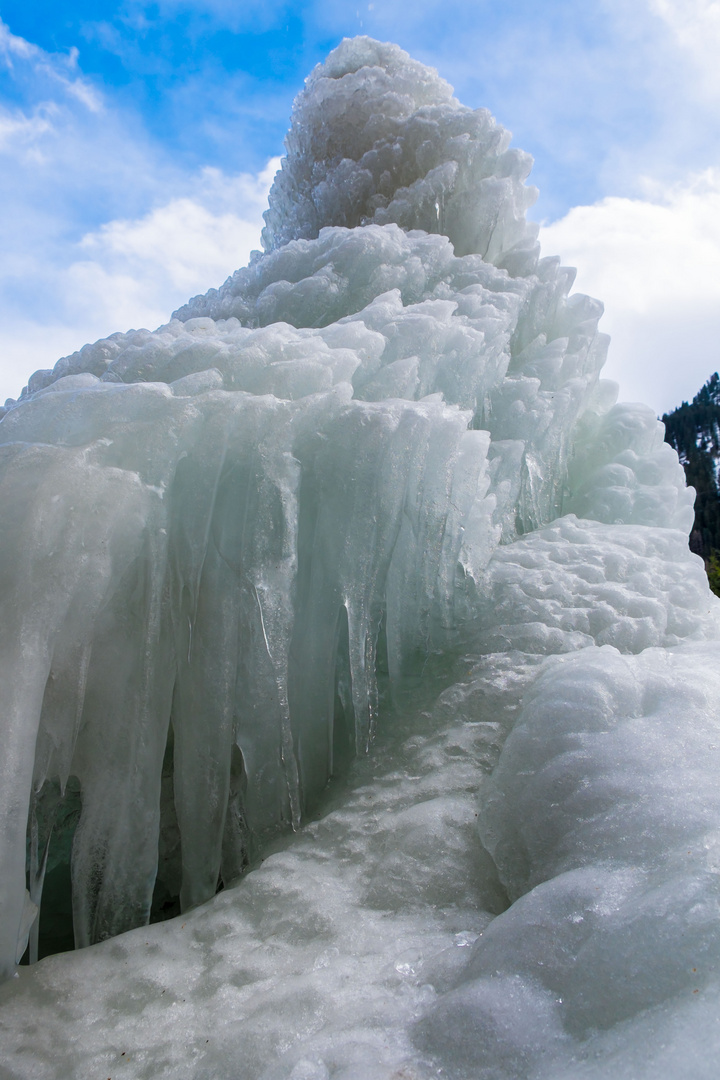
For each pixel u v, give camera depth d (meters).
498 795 2.16
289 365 2.57
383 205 5.02
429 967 1.70
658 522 3.96
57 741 2.18
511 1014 1.40
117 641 2.36
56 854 2.77
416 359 2.89
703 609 3.21
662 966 1.35
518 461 3.47
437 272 4.02
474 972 1.57
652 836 1.69
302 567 2.61
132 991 1.91
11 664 1.97
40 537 2.04
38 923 2.48
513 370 4.14
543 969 1.48
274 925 2.05
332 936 1.94
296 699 2.61
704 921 1.36
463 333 3.26
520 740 2.23
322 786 2.65
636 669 2.34
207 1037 1.67
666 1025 1.25
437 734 2.59
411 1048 1.42
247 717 2.49
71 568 2.07
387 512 2.54
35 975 2.01
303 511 2.60
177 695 2.53
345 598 2.51
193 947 2.06
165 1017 1.79
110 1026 1.80
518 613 2.94
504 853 2.03
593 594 3.04
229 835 2.63
